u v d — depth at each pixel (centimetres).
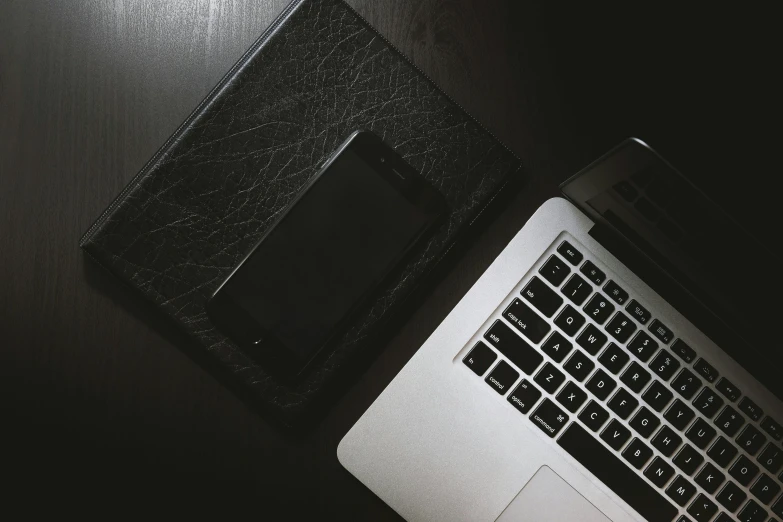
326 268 53
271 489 55
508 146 57
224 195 54
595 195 50
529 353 53
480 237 56
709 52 58
